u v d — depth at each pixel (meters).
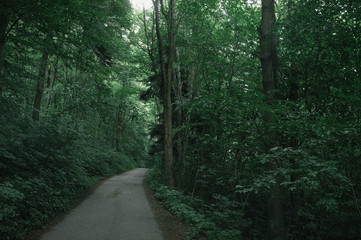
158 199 11.46
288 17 7.80
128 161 33.66
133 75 14.91
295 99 8.73
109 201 10.41
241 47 12.70
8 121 8.07
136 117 12.55
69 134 11.81
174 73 15.55
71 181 10.88
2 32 6.89
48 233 5.99
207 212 9.48
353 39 6.98
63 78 15.11
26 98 10.04
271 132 6.73
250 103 6.25
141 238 6.11
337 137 5.08
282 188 7.18
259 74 11.72
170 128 13.81
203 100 6.92
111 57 14.31
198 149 12.09
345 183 5.30
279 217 7.53
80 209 8.70
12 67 8.88
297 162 5.44
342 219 6.43
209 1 12.70
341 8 7.12
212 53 13.70
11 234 5.16
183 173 13.91
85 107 12.28
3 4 6.19
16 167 7.99
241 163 8.73
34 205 6.74
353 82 6.68
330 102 7.45
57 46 8.55
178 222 7.71
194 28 13.91
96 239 5.84
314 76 7.96
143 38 15.91
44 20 6.71
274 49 8.72
